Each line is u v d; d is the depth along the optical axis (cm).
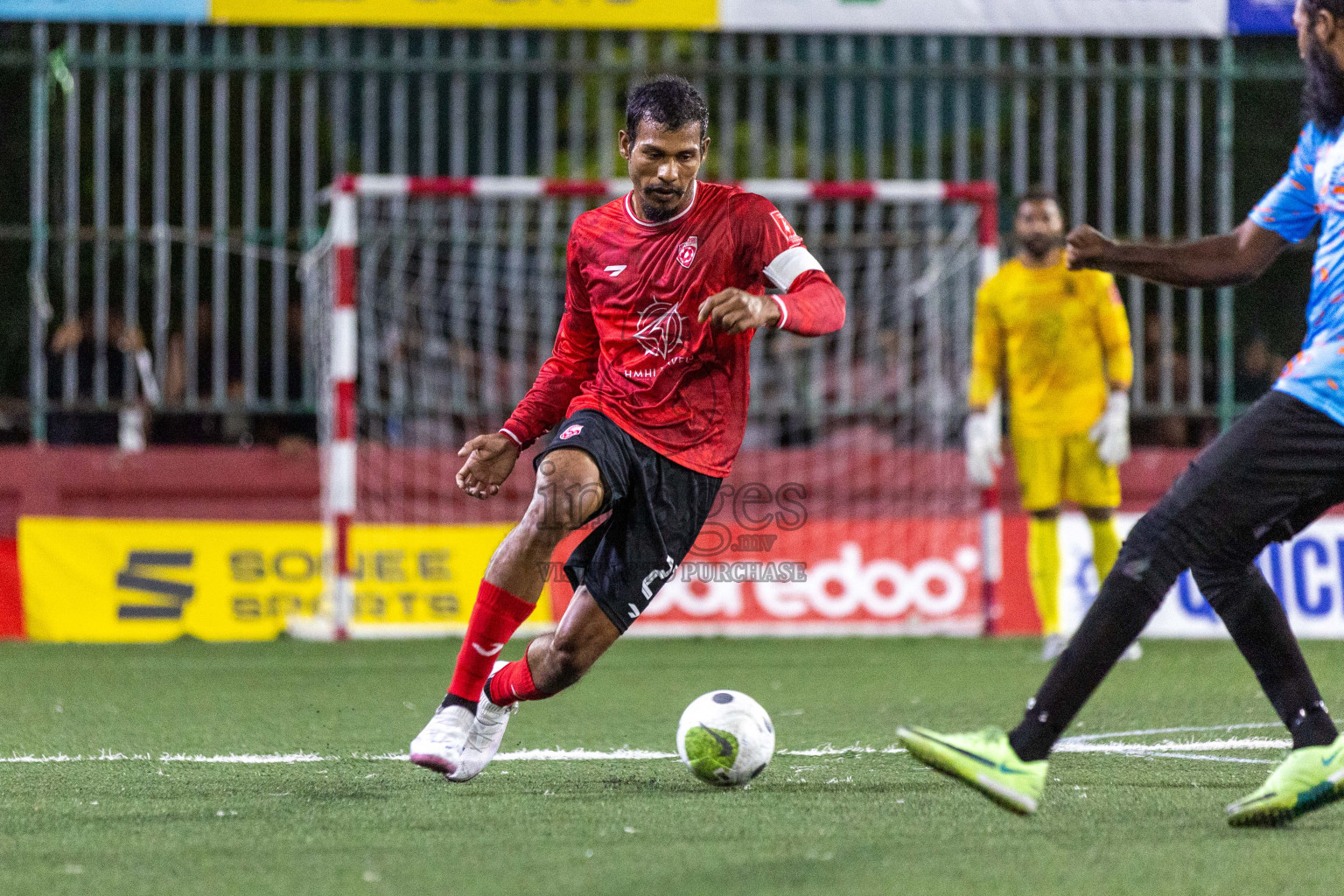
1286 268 4169
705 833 1241
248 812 1354
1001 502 3831
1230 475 1202
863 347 4038
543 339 3978
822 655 3141
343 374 3388
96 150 3878
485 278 3906
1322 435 1195
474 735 1490
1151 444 4028
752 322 1295
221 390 3716
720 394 1452
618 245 1461
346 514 3419
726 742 1475
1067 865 1104
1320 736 1300
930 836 1224
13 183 4153
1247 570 1327
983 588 3575
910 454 3803
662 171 1406
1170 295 3812
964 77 3766
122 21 3559
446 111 4703
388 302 4003
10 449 3612
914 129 4647
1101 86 4009
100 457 3641
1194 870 1089
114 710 2223
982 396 3084
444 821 1305
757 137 3762
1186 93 4009
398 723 2078
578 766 1659
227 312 4088
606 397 1462
